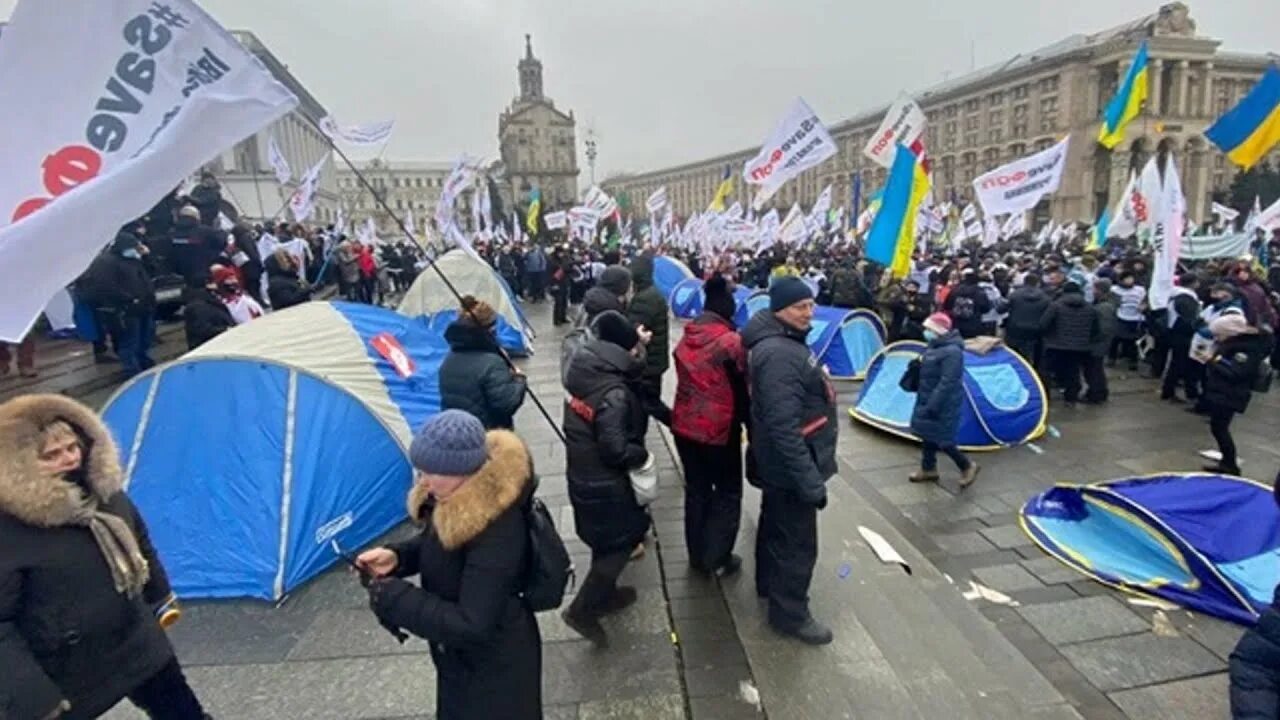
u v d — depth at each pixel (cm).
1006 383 789
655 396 452
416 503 219
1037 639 411
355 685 337
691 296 1722
